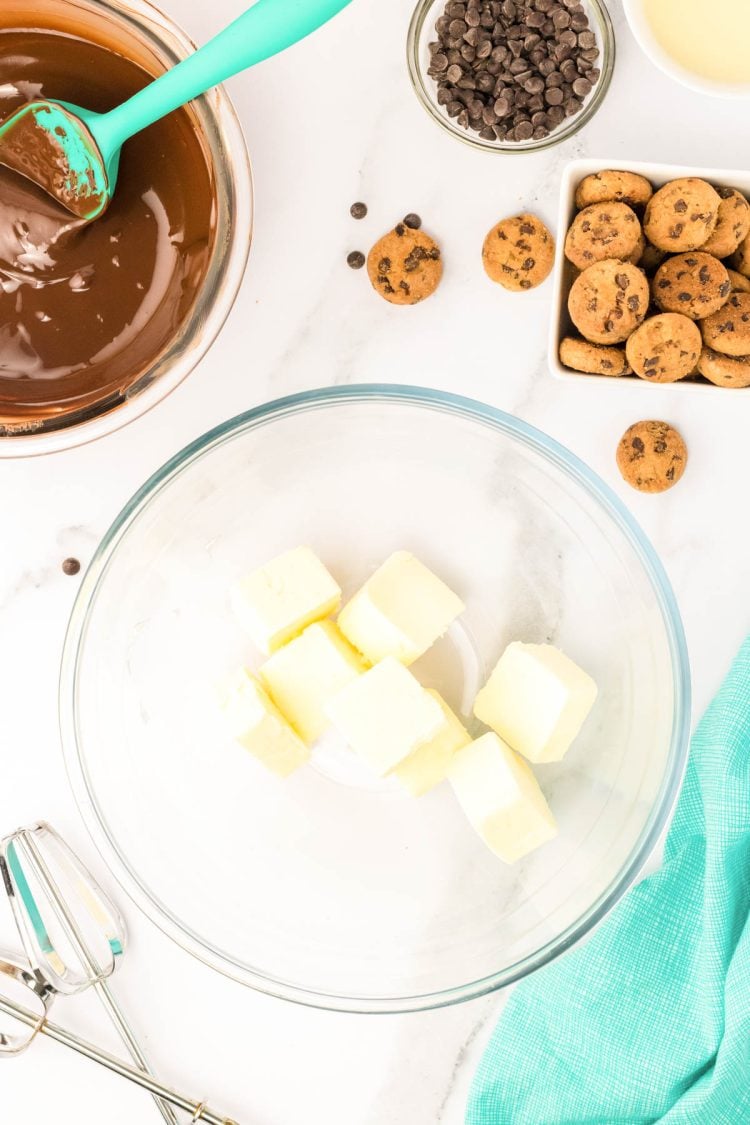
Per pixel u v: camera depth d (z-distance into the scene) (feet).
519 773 2.41
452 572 2.53
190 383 2.47
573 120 2.39
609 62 2.36
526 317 2.45
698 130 2.40
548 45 2.34
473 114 2.37
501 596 2.53
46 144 2.23
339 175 2.43
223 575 2.55
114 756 2.57
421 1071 2.56
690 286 2.24
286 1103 2.58
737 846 2.39
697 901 2.44
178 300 2.36
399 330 2.47
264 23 2.03
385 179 2.43
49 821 2.55
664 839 2.55
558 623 2.53
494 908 2.56
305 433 2.52
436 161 2.42
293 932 2.59
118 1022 2.52
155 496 2.44
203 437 2.35
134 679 2.57
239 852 2.59
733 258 2.31
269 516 2.55
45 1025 2.51
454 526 2.53
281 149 2.42
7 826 2.55
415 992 2.57
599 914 2.41
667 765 2.40
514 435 2.43
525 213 2.43
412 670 2.53
